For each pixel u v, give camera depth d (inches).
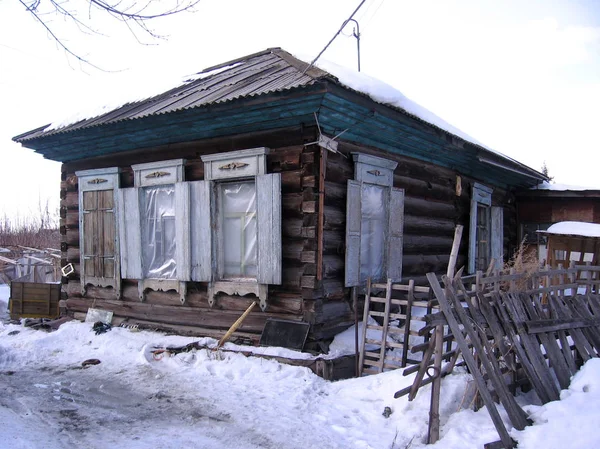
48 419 188.5
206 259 288.4
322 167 254.5
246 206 282.5
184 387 227.6
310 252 253.9
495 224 456.1
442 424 174.7
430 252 357.1
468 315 181.0
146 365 260.5
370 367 253.9
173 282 304.3
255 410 199.8
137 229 319.3
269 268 263.0
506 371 193.5
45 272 628.7
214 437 175.3
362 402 205.6
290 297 263.1
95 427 182.4
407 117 279.1
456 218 390.6
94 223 346.3
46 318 365.1
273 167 268.5
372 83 268.5
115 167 334.3
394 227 309.0
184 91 316.5
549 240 371.6
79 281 361.1
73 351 293.6
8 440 159.9
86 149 345.4
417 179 341.4
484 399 161.9
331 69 264.1
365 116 264.5
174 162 303.0
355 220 277.0
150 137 310.3
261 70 295.9
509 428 167.3
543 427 161.5
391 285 243.8
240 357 253.8
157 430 180.5
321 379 231.8
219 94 269.7
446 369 194.1
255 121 267.4
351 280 272.8
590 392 179.0
